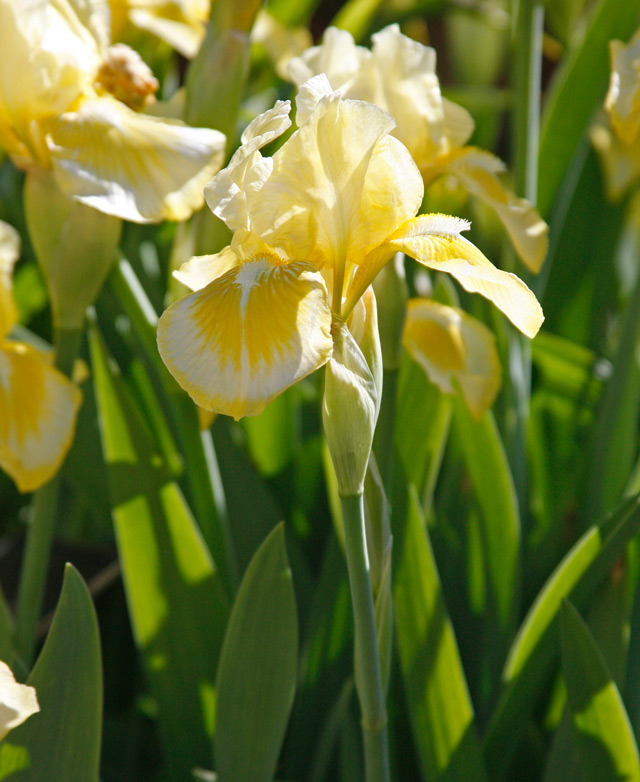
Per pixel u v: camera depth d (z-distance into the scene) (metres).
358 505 0.85
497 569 1.02
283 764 1.04
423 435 1.04
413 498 0.97
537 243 0.96
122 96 0.96
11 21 0.92
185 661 1.00
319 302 0.83
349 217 0.84
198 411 0.99
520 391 1.06
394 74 0.94
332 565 1.02
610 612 0.96
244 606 0.91
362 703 0.87
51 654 0.88
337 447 0.84
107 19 0.96
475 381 0.99
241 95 0.97
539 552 1.07
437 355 0.99
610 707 0.92
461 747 0.96
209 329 0.83
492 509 1.02
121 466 0.99
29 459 0.95
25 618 0.99
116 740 1.07
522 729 0.99
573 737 0.94
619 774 0.93
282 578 0.91
